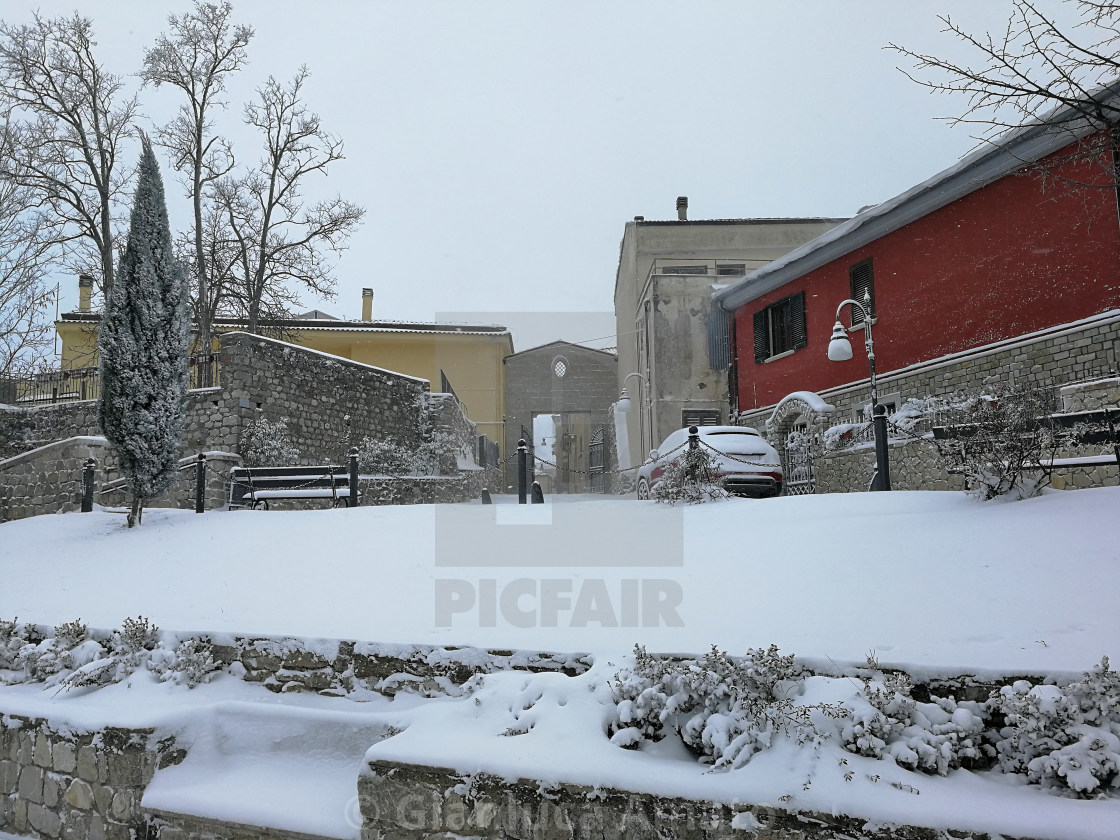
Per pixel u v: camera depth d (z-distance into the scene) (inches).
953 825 104.9
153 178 412.2
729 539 260.5
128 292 393.1
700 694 138.1
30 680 208.4
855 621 163.6
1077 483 329.4
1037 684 127.7
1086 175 437.7
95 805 170.4
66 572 300.2
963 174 506.6
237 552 300.8
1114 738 115.6
